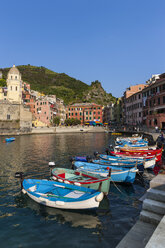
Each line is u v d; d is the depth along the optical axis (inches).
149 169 713.6
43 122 3558.1
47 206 415.8
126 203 438.3
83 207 387.9
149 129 1961.1
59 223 352.5
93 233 319.3
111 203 438.3
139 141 1488.7
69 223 352.2
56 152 1190.9
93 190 423.5
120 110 3772.1
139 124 2527.1
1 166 806.5
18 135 2787.9
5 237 310.8
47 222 356.8
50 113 3720.5
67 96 6830.7
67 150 1277.1
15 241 300.4
